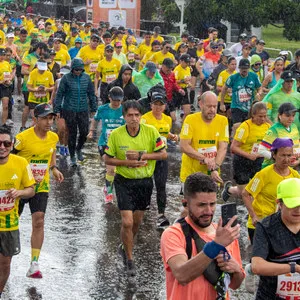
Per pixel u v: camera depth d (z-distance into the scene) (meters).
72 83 13.48
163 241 4.82
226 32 34.12
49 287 7.95
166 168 10.13
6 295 7.70
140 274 8.39
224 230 4.46
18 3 47.31
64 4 43.88
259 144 9.86
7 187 7.27
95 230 10.00
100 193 11.95
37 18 36.62
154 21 37.28
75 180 12.78
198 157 9.12
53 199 11.50
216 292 4.79
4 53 17.03
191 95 21.22
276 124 9.20
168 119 10.30
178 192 12.14
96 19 35.75
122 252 8.71
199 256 4.51
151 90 10.28
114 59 18.23
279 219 5.47
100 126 17.77
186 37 24.17
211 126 9.21
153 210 11.08
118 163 8.25
